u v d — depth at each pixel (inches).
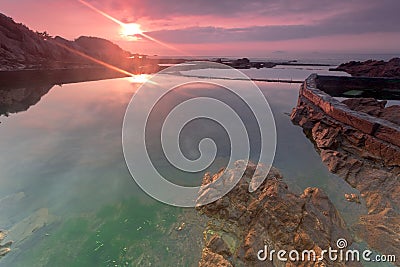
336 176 511.5
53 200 445.7
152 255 323.9
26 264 312.0
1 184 494.9
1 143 696.4
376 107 842.2
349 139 633.0
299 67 2984.7
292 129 820.0
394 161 513.3
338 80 1675.7
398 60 2199.8
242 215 375.9
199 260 311.9
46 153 636.7
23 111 1006.4
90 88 1477.6
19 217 398.6
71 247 338.6
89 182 501.4
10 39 2297.0
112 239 352.8
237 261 304.2
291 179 498.6
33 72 2033.7
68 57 2812.5
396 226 349.7
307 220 347.6
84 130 802.8
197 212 402.6
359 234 344.8
